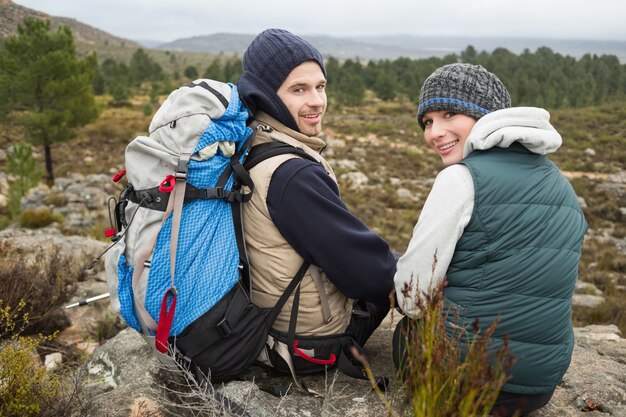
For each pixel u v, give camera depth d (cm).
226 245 220
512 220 184
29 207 1656
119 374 266
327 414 214
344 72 10156
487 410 156
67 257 589
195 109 217
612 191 2859
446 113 212
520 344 190
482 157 194
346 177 3134
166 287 214
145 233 216
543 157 199
